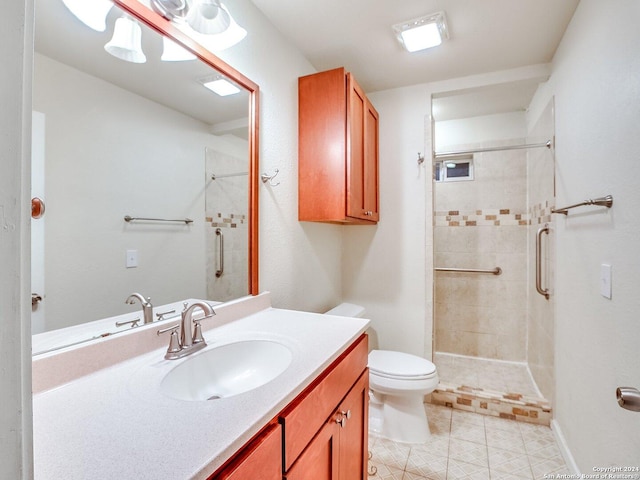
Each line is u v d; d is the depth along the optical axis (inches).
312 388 34.3
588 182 54.2
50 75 31.5
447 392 87.6
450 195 115.6
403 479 60.1
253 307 57.7
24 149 11.9
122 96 38.1
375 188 92.1
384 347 97.7
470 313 114.0
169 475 19.1
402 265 95.7
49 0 31.4
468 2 58.9
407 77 88.4
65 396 28.6
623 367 41.4
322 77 71.8
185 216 46.5
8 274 11.4
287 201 70.1
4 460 11.2
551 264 77.4
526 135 106.2
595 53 51.3
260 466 25.3
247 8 57.9
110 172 36.9
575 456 60.1
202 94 48.9
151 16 40.0
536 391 87.4
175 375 34.9
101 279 36.0
